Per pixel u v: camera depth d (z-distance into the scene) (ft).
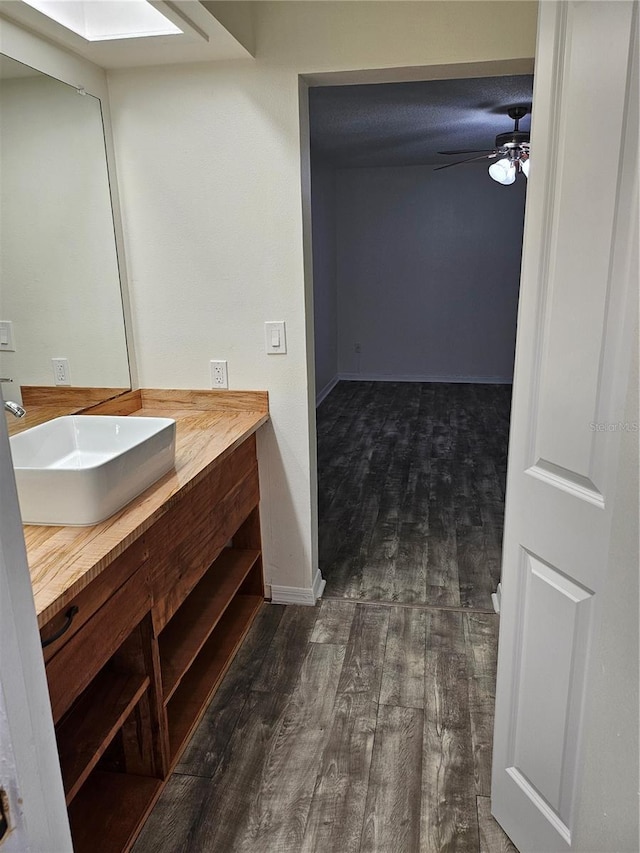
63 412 6.75
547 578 4.29
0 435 1.96
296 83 6.88
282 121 7.02
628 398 3.35
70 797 4.16
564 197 3.85
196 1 5.34
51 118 6.29
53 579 3.88
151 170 7.43
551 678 4.33
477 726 6.24
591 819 3.88
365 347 24.29
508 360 23.39
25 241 6.03
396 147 18.17
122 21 6.15
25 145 5.93
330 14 6.64
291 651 7.48
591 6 3.48
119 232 7.63
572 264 3.80
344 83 7.24
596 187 3.54
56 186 6.41
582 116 3.63
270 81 6.93
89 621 4.23
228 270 7.59
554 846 4.42
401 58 6.63
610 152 3.41
